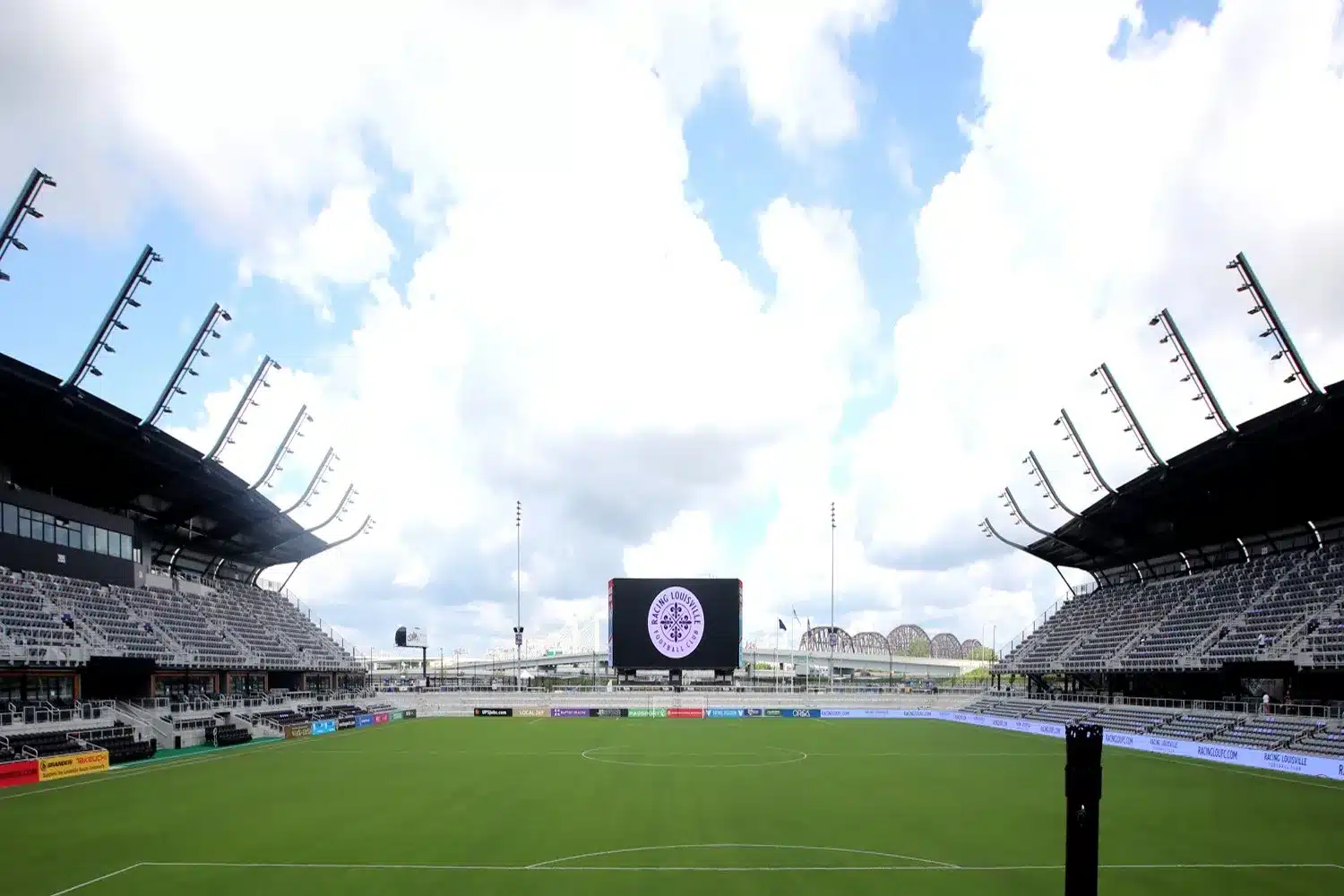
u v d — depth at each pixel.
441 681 120.19
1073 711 70.19
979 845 26.03
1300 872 22.77
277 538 83.19
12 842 26.39
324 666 84.44
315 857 24.38
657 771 44.47
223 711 61.47
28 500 52.56
